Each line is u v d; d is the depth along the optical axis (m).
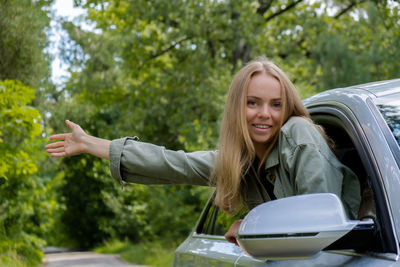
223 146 1.84
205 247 2.51
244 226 1.32
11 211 11.77
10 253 11.82
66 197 25.70
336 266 1.45
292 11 18.52
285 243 1.27
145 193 20.55
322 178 1.56
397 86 1.84
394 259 1.32
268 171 1.82
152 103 18.08
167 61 18.88
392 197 1.43
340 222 1.25
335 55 10.38
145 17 16.67
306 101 2.18
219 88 14.45
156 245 17.80
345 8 16.66
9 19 9.15
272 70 1.80
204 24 16.00
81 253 23.75
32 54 9.45
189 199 17.66
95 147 2.04
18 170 7.99
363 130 1.65
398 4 9.48
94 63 17.02
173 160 2.00
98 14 18.66
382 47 9.68
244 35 16.05
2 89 7.09
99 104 18.92
